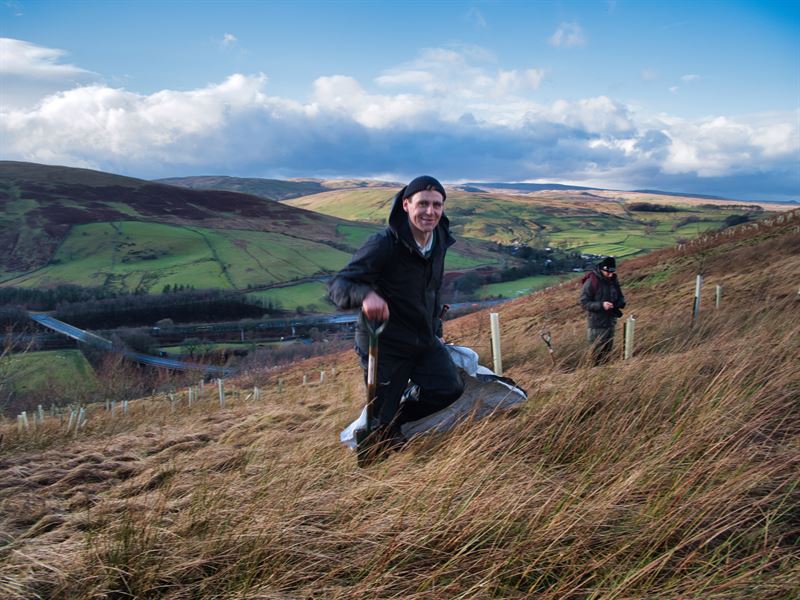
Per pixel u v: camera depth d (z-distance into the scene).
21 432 6.68
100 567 1.95
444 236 3.15
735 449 2.61
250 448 4.03
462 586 1.88
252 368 32.09
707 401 3.21
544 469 2.78
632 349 6.04
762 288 11.25
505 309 25.03
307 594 1.82
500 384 3.44
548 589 1.82
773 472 2.40
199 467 3.50
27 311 83.25
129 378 26.53
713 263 19.34
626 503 2.32
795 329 4.37
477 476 2.52
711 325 6.86
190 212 164.00
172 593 1.88
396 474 2.75
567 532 2.07
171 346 63.66
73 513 2.87
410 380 3.52
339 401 6.41
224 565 2.01
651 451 2.70
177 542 2.11
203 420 6.97
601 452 2.84
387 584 1.86
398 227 2.90
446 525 2.14
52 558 2.04
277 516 2.21
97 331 70.62
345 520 2.31
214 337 69.56
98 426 7.82
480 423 3.22
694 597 1.70
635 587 1.82
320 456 3.17
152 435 5.61
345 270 2.91
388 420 3.13
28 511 2.91
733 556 1.97
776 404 3.13
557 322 16.14
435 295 3.17
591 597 1.75
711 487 2.26
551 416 3.38
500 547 2.07
